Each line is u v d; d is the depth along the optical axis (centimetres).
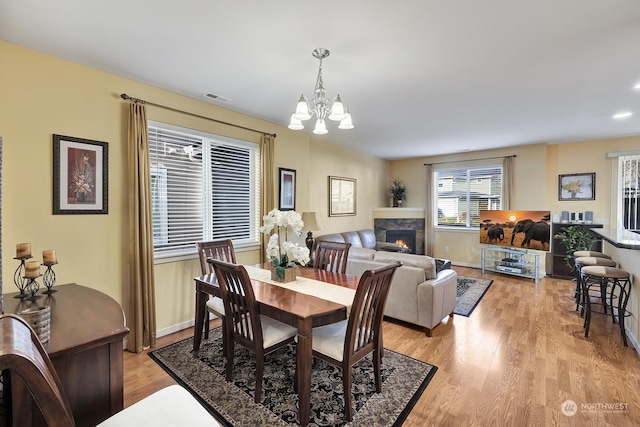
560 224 550
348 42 220
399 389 220
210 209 361
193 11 184
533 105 353
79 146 254
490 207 635
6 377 107
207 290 258
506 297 438
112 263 275
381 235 723
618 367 248
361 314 194
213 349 281
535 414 193
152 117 300
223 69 263
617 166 519
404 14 186
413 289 318
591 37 211
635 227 507
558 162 572
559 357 265
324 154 571
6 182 220
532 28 200
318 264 315
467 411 196
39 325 122
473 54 236
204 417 124
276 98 334
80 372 125
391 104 350
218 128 360
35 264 189
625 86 297
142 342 280
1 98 218
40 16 189
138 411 125
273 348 208
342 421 187
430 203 694
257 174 414
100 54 238
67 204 248
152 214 300
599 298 405
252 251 403
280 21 194
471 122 425
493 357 266
